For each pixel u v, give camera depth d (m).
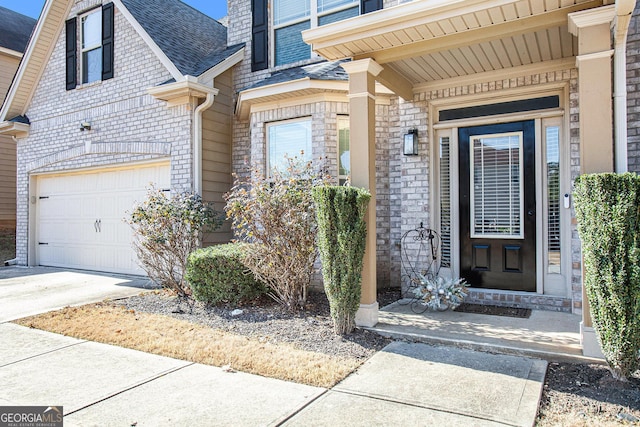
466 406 2.87
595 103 3.50
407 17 4.03
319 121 6.50
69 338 4.50
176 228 6.56
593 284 3.17
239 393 3.14
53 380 3.41
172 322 5.01
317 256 5.53
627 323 3.02
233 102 8.27
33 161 10.12
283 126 6.96
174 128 7.71
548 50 4.75
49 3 9.30
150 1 9.25
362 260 4.40
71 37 9.39
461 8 3.81
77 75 9.30
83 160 9.15
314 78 6.19
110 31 8.68
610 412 2.75
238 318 5.16
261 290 5.91
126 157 8.41
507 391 3.07
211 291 5.67
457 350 3.94
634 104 4.54
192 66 7.90
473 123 5.72
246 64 8.18
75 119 9.31
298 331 4.55
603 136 3.46
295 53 7.75
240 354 3.91
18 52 13.24
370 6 6.82
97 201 9.11
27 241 10.19
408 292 6.02
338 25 4.33
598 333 3.20
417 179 5.99
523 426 2.60
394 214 6.55
